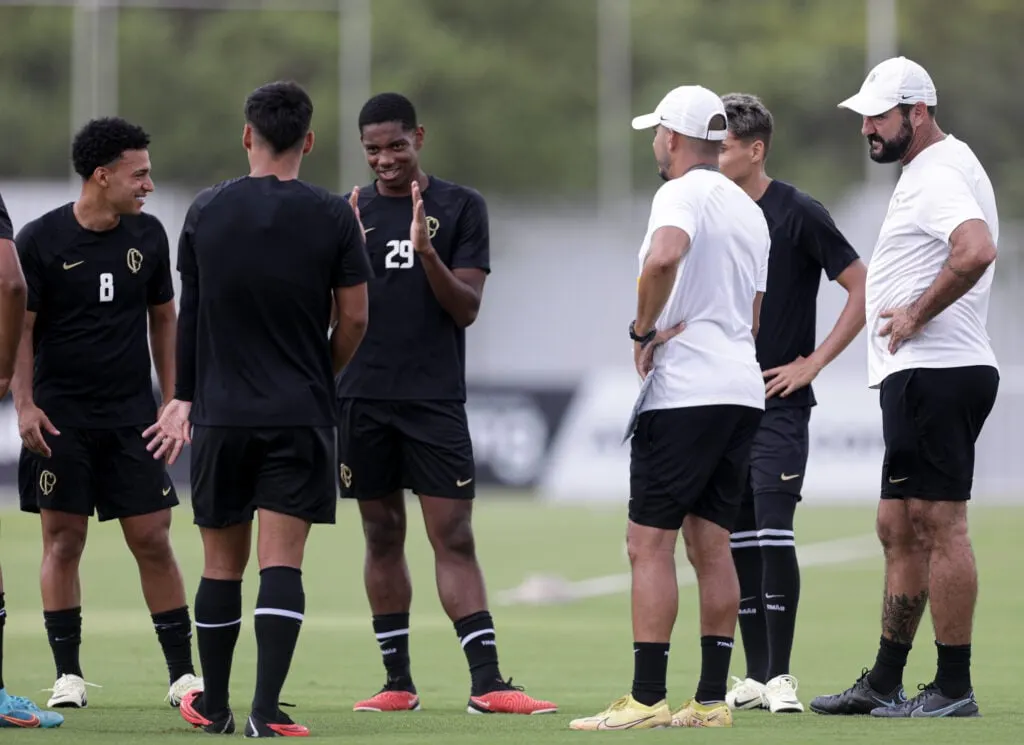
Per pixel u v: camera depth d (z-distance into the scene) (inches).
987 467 3878.0
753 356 916.0
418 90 5703.7
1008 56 5669.3
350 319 887.7
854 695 999.6
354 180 4547.2
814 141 5738.2
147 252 1073.5
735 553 1112.8
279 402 863.1
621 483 3671.3
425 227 1037.2
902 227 973.2
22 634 1477.6
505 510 3336.6
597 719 902.4
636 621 896.9
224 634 885.8
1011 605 1715.1
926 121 978.7
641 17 5885.8
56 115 5871.1
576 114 5880.9
